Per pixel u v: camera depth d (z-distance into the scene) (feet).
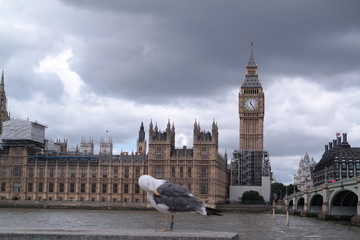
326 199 467.93
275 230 349.00
